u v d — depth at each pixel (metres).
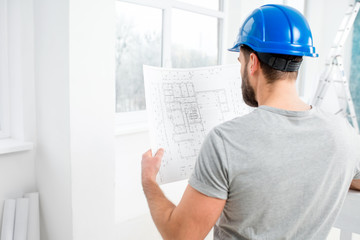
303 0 4.12
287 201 0.74
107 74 1.54
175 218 0.78
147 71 1.09
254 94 0.86
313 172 0.74
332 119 0.81
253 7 3.06
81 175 1.50
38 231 1.61
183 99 1.15
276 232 0.76
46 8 1.46
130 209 2.21
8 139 1.61
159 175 1.08
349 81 4.19
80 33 1.41
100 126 1.54
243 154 0.72
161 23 2.42
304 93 4.36
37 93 1.58
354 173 0.86
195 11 2.63
